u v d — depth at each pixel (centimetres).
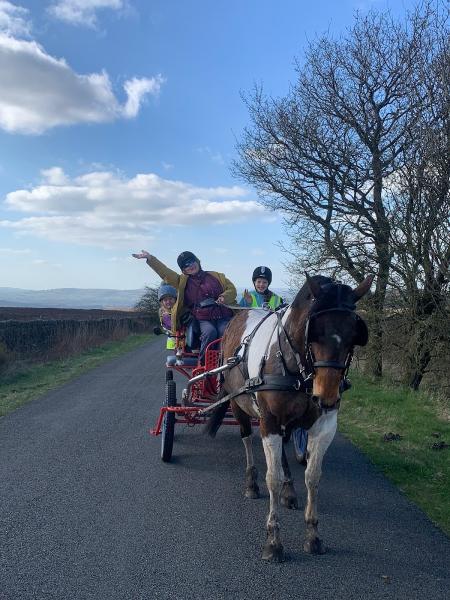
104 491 558
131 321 3772
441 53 1068
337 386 384
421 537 452
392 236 1204
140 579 379
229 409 697
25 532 455
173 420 655
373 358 1348
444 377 1198
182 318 721
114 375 1505
